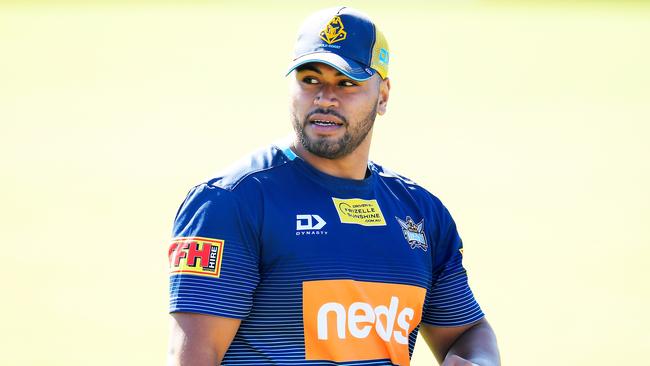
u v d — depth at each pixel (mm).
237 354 9141
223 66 102250
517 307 30328
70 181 49750
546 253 37062
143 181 50031
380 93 10383
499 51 113438
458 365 9750
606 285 32938
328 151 9539
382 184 10383
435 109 76938
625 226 41719
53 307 29578
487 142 62812
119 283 32344
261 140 63188
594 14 146500
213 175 9516
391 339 9492
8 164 54188
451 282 10523
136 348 25812
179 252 9102
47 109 74625
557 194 48125
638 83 90938
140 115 73188
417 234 10164
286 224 9266
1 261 34781
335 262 9289
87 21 132250
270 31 130250
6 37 114375
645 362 25156
